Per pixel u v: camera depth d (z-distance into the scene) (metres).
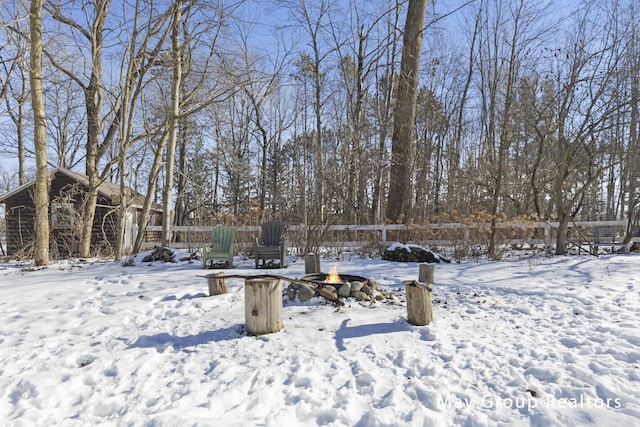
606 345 3.18
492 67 13.31
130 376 2.75
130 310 4.37
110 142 11.09
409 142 11.26
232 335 3.54
